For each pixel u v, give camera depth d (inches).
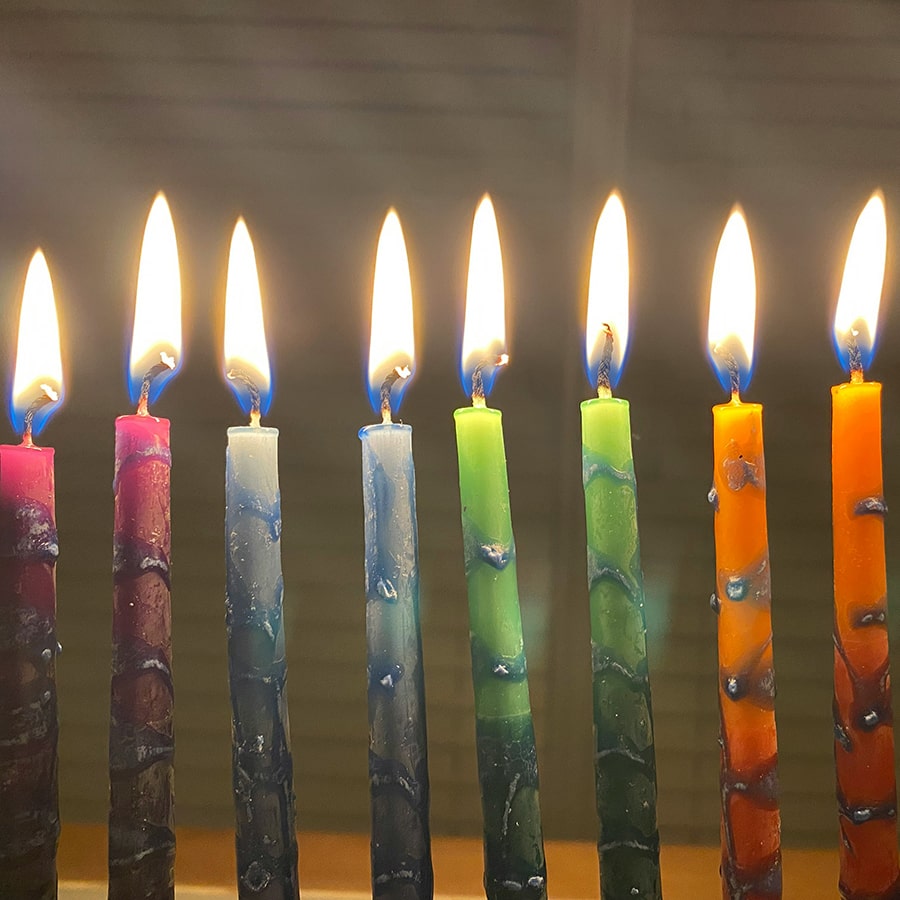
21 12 10.7
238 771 7.1
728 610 7.3
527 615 11.6
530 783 7.2
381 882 7.1
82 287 11.1
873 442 7.2
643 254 11.1
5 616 6.9
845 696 7.3
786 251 11.0
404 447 7.3
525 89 10.8
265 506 7.2
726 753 7.3
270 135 10.9
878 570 7.2
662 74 10.7
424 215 11.1
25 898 6.9
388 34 10.8
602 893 7.2
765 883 7.2
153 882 7.0
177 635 11.7
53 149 10.9
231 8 10.7
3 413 11.2
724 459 7.3
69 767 11.7
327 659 11.7
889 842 7.2
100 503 11.5
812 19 10.6
